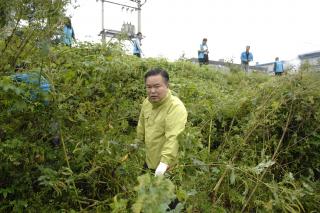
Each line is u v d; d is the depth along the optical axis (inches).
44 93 113.4
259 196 148.8
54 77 123.6
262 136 176.2
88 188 130.1
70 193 117.8
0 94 108.3
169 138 119.9
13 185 112.2
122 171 128.5
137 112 163.9
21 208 108.8
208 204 130.5
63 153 123.6
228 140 174.1
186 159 119.6
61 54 125.3
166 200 62.4
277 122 180.9
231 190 141.3
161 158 120.1
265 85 193.9
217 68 479.8
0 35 112.2
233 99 195.8
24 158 113.3
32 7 110.5
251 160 164.1
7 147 109.7
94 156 126.9
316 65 202.5
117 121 148.3
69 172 116.3
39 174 117.7
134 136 159.2
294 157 183.0
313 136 179.9
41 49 111.0
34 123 118.3
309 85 182.2
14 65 114.9
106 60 144.1
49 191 120.6
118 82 151.6
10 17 110.3
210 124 172.9
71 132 130.2
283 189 138.0
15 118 115.6
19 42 113.7
